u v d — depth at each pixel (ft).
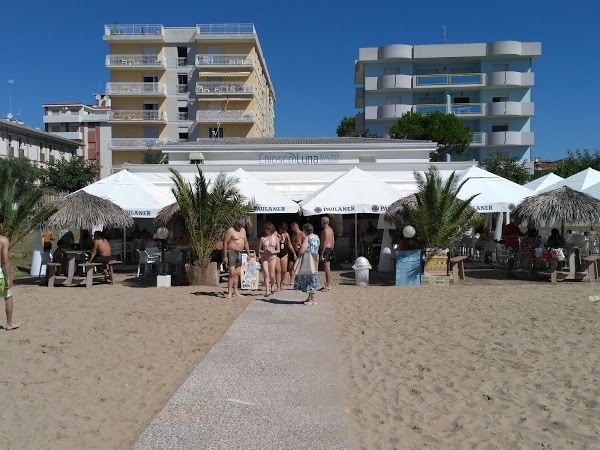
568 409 18.79
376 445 15.70
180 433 15.98
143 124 208.03
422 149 85.71
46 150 219.82
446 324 32.27
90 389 20.68
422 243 51.03
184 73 208.85
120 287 49.14
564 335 29.27
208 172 76.89
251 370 22.33
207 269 49.90
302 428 16.38
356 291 45.62
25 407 18.79
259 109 223.71
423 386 21.07
